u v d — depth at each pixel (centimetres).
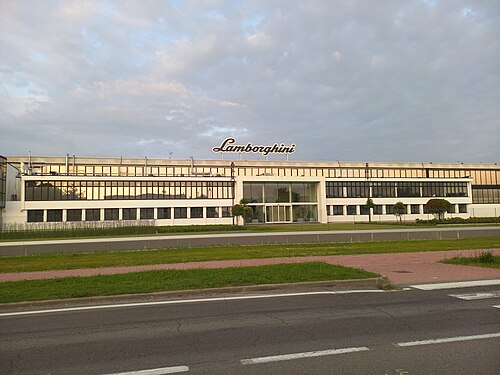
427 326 734
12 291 1106
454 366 533
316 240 3120
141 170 8256
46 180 6481
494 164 10188
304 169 9112
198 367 546
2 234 4725
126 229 5284
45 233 4912
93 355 601
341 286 1204
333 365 545
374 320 784
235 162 8688
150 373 528
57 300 1007
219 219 7056
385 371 521
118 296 1044
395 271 1462
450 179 8838
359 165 9456
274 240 3086
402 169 9669
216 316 838
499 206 8906
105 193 6781
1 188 6072
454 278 1312
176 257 2066
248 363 558
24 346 650
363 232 3434
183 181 7200
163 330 734
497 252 2105
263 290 1147
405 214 8381
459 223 6244
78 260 2047
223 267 1570
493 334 675
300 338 670
